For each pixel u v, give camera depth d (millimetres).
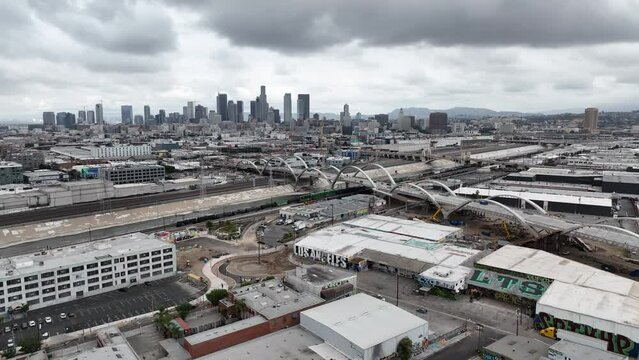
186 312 117625
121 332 109250
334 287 126875
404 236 183000
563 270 134125
